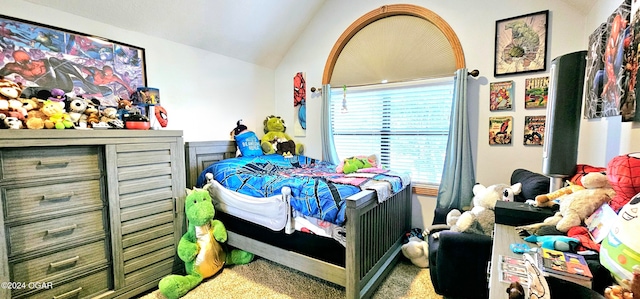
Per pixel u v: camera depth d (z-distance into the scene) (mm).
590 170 1556
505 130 2525
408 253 2512
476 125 2646
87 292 1875
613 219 1034
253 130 3691
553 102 1595
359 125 3344
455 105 2613
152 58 2631
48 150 1694
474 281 1776
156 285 2225
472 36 2615
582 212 1264
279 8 3109
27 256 1632
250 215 2326
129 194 2043
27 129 1589
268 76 3887
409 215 2928
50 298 1724
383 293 2102
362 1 3166
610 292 791
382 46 3088
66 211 1770
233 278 2371
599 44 1760
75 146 1798
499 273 915
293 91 3793
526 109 2438
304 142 3727
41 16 1973
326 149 3357
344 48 3334
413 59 2924
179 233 2373
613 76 1527
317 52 3537
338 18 3350
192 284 2191
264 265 2605
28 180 1626
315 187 2033
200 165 2906
